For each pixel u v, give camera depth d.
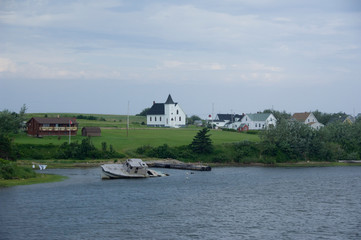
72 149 126.00
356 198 75.50
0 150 108.69
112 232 53.19
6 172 87.88
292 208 67.06
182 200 72.19
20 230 52.97
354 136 163.12
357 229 55.66
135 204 68.31
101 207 65.56
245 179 99.06
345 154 152.38
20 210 62.25
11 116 150.88
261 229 55.31
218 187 86.31
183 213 63.00
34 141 133.88
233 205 68.81
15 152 114.25
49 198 70.81
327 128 165.50
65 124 148.38
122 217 60.03
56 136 145.38
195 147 138.50
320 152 147.88
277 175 107.88
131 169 98.81
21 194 73.56
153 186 86.12
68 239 50.22
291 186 88.56
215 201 71.75
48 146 127.62
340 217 61.50
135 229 54.53
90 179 94.12
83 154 125.50
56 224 55.84
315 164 140.12
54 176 95.62
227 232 53.88
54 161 118.31
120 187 83.81
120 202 69.50
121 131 170.88
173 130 184.50
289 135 146.38
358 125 167.38
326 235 53.16
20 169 92.69
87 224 56.22
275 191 82.12
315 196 77.19
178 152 136.62
